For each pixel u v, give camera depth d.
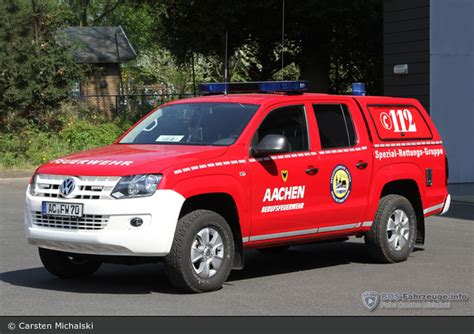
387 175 9.94
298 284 8.60
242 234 8.32
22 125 27.44
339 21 33.28
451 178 21.27
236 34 33.41
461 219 14.59
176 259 7.76
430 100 20.92
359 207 9.58
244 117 8.69
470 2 21.39
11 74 26.67
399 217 10.06
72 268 8.70
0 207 16.27
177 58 35.09
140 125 9.36
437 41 20.95
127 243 7.52
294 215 8.80
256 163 8.43
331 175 9.21
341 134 9.51
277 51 35.72
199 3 31.92
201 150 8.20
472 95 21.48
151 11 34.59
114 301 7.62
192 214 7.90
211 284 8.01
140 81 51.75
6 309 7.27
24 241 11.54
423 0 20.98
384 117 10.15
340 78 37.25
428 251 10.99
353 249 11.21
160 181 7.61
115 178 7.62
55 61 27.55
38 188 8.07
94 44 46.06
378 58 35.53
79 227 7.69
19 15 27.16
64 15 29.70
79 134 27.47
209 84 9.73
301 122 9.10
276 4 31.44
